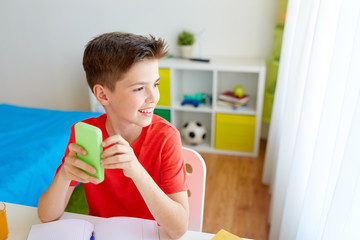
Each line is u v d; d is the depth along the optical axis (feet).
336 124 3.60
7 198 4.86
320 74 4.25
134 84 2.81
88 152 2.68
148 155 3.36
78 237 2.87
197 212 3.90
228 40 10.00
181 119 10.96
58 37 11.09
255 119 9.41
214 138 9.93
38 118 7.56
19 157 5.77
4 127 7.06
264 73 8.95
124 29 10.48
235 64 9.22
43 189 5.53
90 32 10.78
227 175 8.79
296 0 6.34
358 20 3.03
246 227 6.88
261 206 7.55
